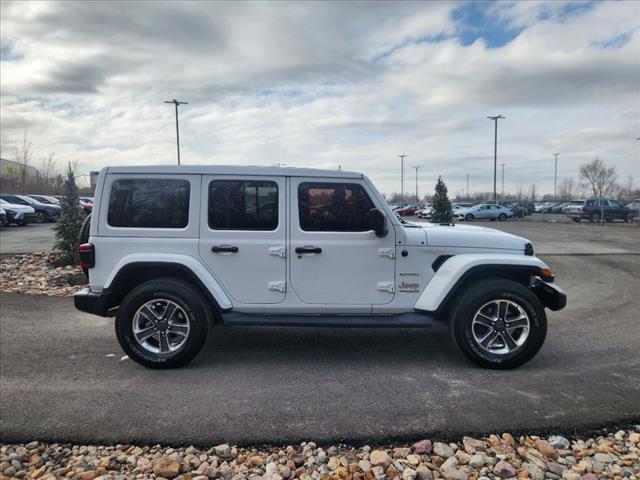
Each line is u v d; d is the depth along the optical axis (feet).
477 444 9.79
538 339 13.38
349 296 14.03
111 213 13.82
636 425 10.59
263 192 13.94
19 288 25.34
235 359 14.61
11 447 9.82
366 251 13.93
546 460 9.33
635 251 44.27
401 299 14.07
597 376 13.20
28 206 81.56
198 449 9.73
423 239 14.05
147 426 10.48
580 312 20.75
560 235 66.54
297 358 14.69
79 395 12.01
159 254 13.70
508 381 12.83
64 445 9.88
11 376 13.25
